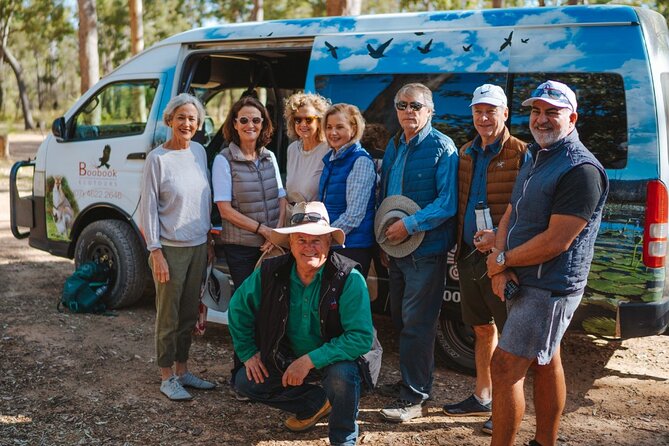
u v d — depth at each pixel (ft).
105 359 15.83
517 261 10.31
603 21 13.35
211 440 12.16
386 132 15.21
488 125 12.00
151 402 13.64
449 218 12.84
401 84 15.01
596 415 13.53
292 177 14.30
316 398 12.20
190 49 18.56
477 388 13.29
